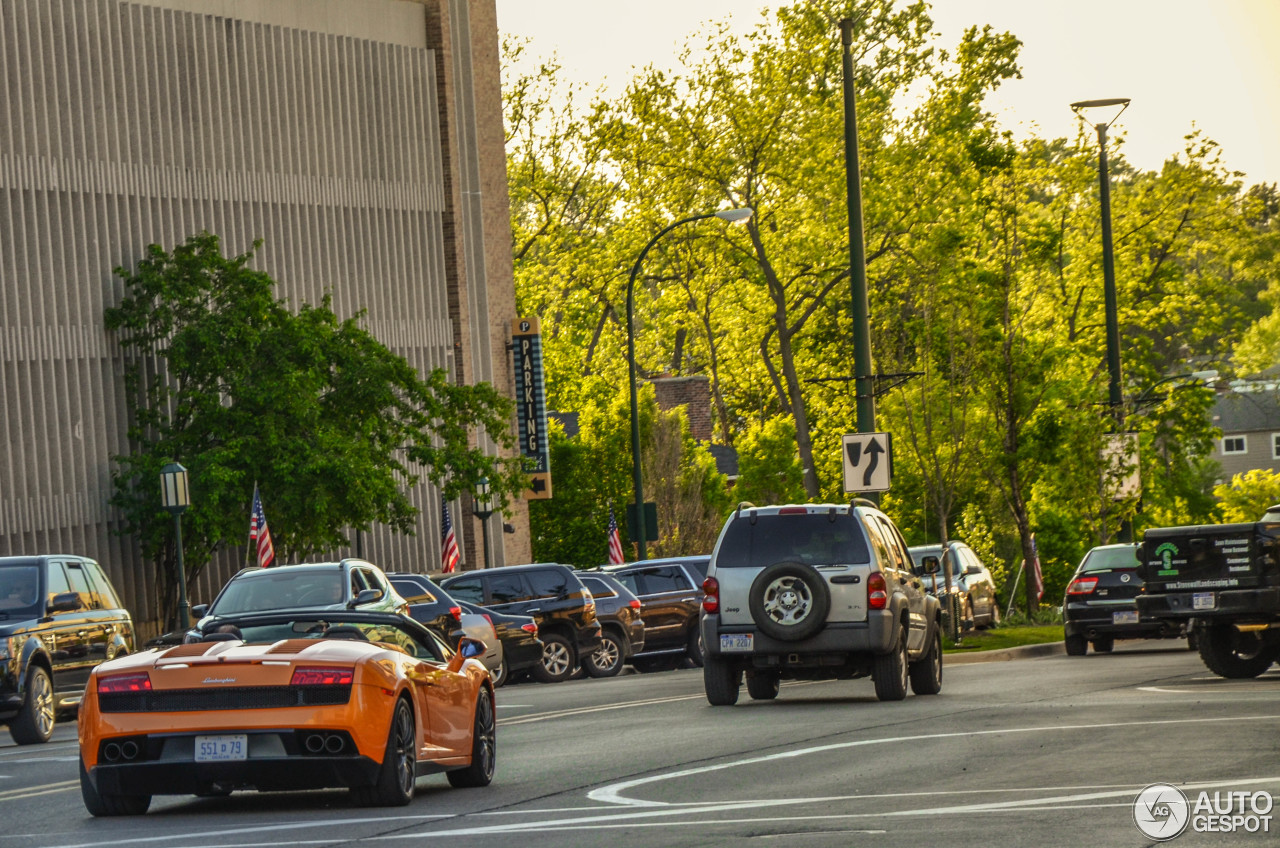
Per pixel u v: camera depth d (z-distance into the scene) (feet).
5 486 175.01
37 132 182.29
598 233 340.39
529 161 339.16
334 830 51.39
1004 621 208.85
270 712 54.90
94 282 186.70
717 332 344.90
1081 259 291.38
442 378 197.57
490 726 65.77
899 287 221.66
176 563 186.39
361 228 224.94
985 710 86.38
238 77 209.15
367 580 101.86
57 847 50.01
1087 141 260.62
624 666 186.70
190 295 184.85
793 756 68.03
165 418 185.57
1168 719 75.97
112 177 190.29
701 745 75.05
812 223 291.38
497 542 240.94
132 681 55.57
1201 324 314.76
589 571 165.68
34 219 180.14
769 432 264.52
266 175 211.61
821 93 285.43
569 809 54.80
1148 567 107.34
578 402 291.58
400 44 233.96
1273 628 106.11
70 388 183.11
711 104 288.10
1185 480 304.09
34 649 100.32
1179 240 310.86
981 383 206.59
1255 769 56.54
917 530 237.86
